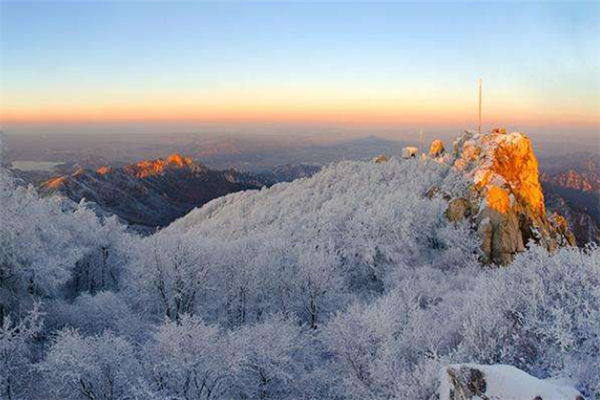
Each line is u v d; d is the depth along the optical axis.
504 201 61.44
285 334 26.31
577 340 20.03
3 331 24.92
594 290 21.23
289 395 25.44
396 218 57.88
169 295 39.81
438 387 18.19
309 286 39.94
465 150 79.00
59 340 22.95
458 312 25.50
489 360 20.33
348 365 25.38
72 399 22.45
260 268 42.19
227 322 39.75
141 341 31.66
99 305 34.34
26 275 31.97
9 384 23.72
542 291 22.30
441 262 55.44
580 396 15.68
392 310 26.88
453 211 63.00
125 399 22.06
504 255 57.78
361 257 54.81
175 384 22.80
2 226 31.42
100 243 49.00
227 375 23.42
